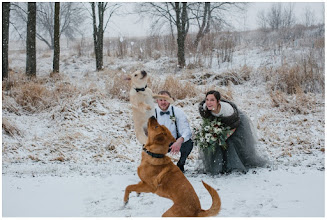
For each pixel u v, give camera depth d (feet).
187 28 61.26
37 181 15.93
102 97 32.94
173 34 64.39
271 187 14.62
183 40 49.26
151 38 66.23
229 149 16.99
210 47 52.49
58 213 12.09
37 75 47.98
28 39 44.11
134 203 13.24
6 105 30.81
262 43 62.23
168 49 59.98
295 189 14.14
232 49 51.49
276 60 45.39
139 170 11.94
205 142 16.61
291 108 29.73
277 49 53.21
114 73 45.73
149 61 56.90
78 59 66.08
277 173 16.72
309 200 12.79
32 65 44.47
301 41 56.70
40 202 13.17
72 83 38.60
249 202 12.97
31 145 23.72
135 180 16.22
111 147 23.40
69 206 12.81
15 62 66.39
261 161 18.15
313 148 22.16
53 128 27.68
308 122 27.04
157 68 49.83
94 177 16.81
